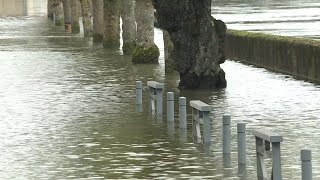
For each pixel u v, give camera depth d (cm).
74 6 10125
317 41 5044
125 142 3119
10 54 7200
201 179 2498
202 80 4603
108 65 6066
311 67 4988
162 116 3728
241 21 10638
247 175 2547
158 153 2902
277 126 3425
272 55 5572
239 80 5041
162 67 5831
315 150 2903
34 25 11994
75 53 7194
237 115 3731
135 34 6938
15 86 4944
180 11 4484
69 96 4459
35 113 3891
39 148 3038
